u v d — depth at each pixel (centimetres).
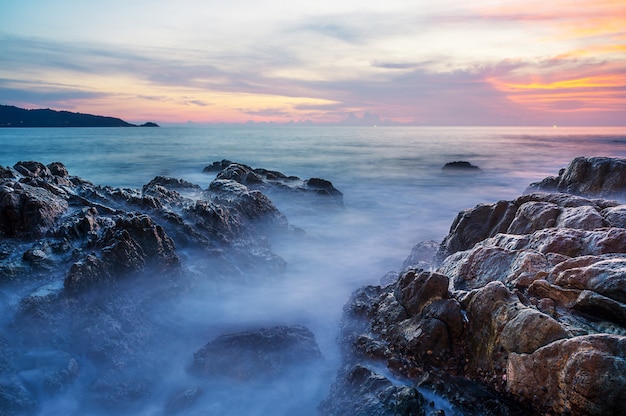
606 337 655
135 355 978
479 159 5750
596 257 855
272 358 972
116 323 1012
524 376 715
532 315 746
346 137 14250
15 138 10394
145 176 3888
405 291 973
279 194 2469
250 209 1855
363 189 3459
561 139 11750
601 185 1662
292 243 1836
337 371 959
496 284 834
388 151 7406
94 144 8150
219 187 2072
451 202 2944
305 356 997
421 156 6316
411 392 732
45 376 845
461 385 785
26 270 1072
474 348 818
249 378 931
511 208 1320
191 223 1466
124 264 1108
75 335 960
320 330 1175
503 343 765
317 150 7531
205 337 1108
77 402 859
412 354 855
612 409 613
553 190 1844
